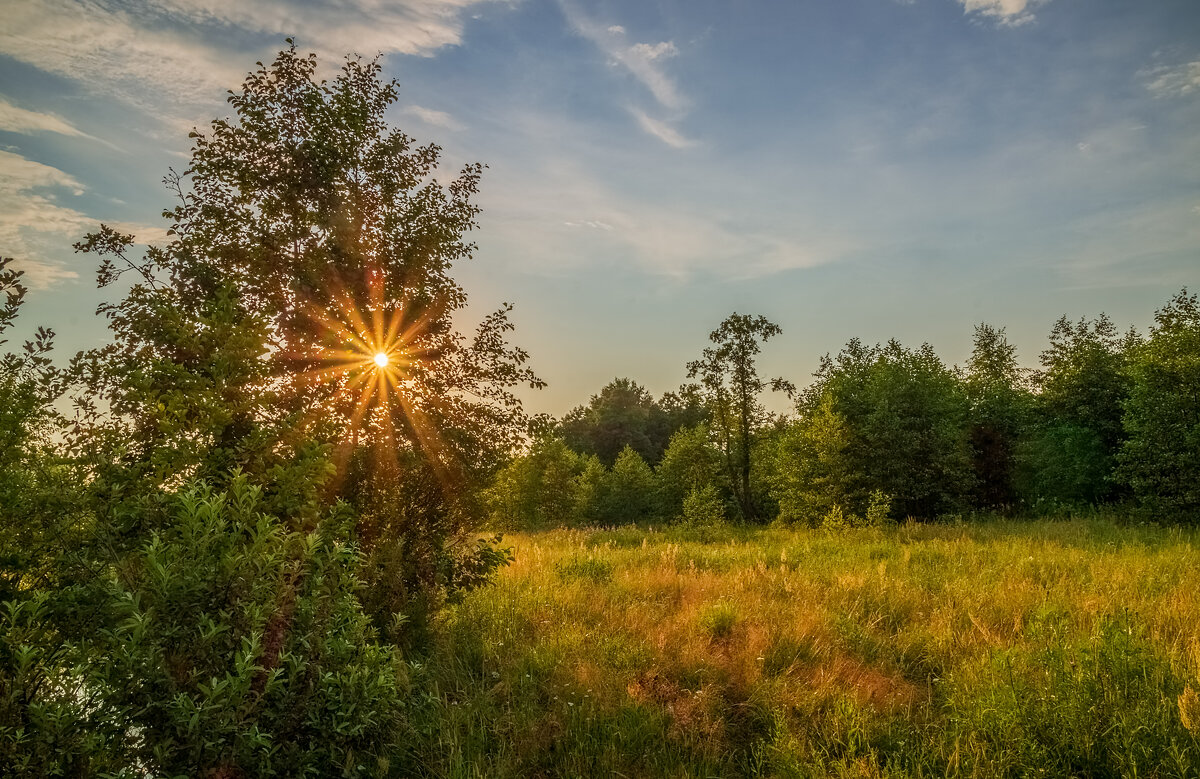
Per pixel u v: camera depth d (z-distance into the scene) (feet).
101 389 16.08
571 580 31.63
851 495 75.87
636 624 23.41
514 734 15.39
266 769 10.61
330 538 15.61
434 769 13.84
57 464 13.91
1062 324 92.17
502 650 20.90
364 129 25.20
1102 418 81.61
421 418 23.57
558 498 130.72
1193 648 17.38
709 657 19.90
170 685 10.18
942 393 84.28
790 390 93.30
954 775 12.80
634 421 231.09
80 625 11.31
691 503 89.92
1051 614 20.79
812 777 13.02
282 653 11.58
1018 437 88.84
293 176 24.44
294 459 16.26
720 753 15.10
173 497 12.93
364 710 12.43
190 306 21.36
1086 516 68.80
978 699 15.03
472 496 24.07
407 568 21.42
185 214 23.72
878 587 27.76
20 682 9.68
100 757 9.82
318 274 23.08
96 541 12.62
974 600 25.13
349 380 22.90
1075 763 13.00
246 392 16.84
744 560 39.42
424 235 25.17
